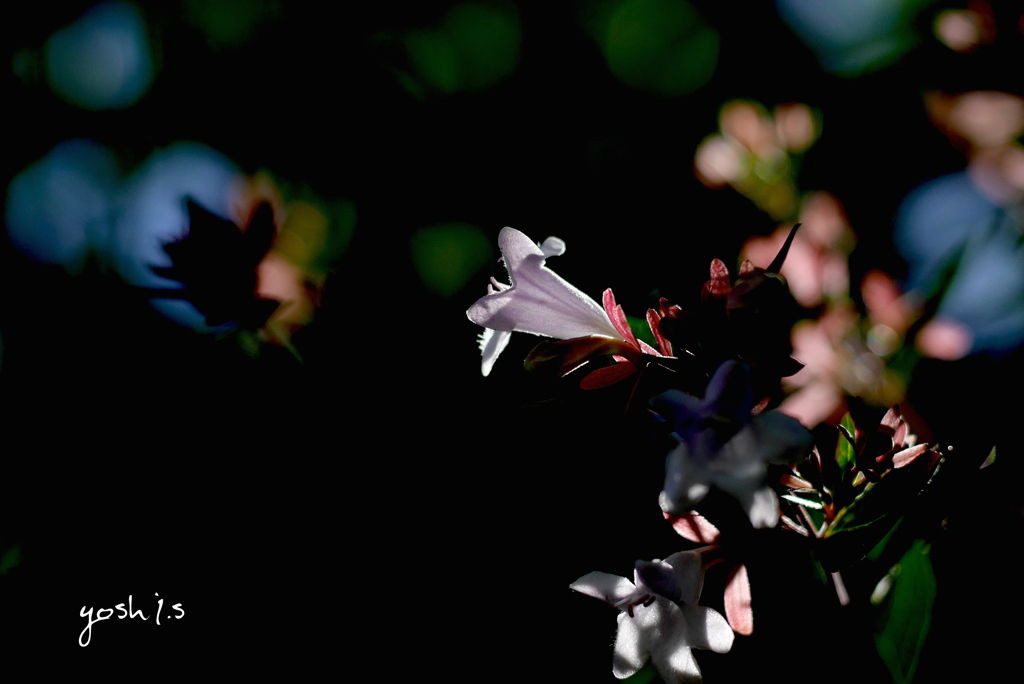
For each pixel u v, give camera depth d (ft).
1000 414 1.11
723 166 1.23
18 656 1.07
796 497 1.04
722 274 1.02
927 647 1.07
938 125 1.25
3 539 1.09
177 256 1.10
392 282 1.14
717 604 1.08
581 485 1.09
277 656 1.07
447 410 1.11
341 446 1.10
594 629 1.07
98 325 1.12
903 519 1.06
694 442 0.97
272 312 1.11
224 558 1.08
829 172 1.26
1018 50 1.24
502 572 1.08
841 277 1.19
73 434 1.10
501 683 1.07
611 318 1.06
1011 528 1.07
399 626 1.08
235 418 1.10
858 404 1.03
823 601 1.05
